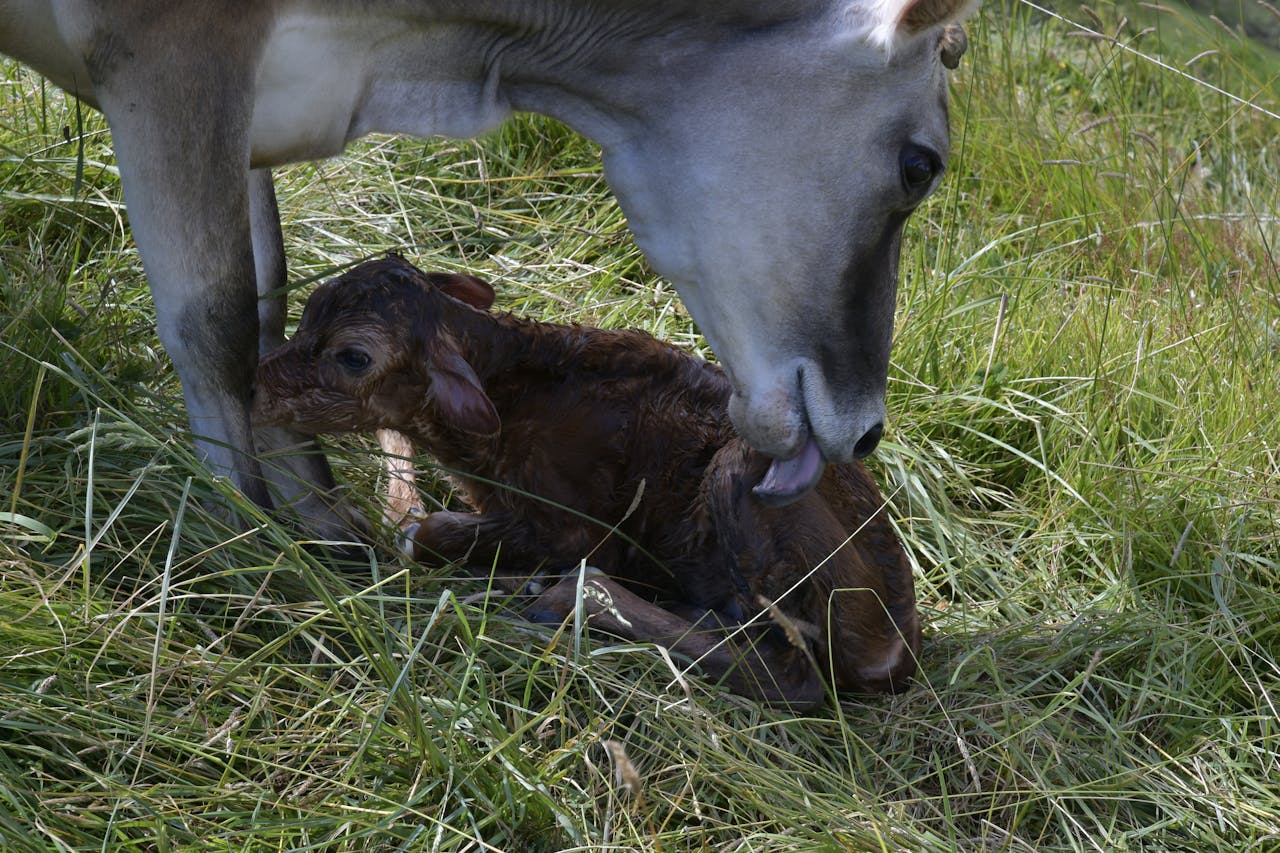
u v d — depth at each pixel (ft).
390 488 12.37
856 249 11.39
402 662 11.26
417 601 11.28
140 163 11.07
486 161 15.29
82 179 13.80
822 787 11.22
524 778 10.68
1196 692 11.96
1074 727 11.73
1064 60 19.04
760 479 11.53
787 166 11.33
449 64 11.61
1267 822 11.30
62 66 11.46
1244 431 13.47
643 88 11.55
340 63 11.36
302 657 11.26
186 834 10.37
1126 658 12.10
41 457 11.69
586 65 11.59
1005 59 17.85
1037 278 14.78
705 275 11.57
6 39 11.34
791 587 11.47
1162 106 18.60
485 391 11.82
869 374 11.56
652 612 11.60
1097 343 13.92
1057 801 11.22
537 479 11.91
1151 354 13.83
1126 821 11.35
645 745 11.20
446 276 12.03
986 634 12.13
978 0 10.94
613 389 11.93
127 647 10.86
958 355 13.84
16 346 12.18
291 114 11.38
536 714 10.98
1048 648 12.03
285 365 11.51
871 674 11.61
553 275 14.28
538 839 10.71
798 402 11.49
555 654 11.36
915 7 10.89
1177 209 15.52
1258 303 14.96
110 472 11.68
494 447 11.87
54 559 11.32
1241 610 12.43
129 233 13.78
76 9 10.87
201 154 11.05
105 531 11.20
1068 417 13.39
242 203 11.21
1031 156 16.26
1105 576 12.70
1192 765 11.57
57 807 10.36
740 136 11.37
